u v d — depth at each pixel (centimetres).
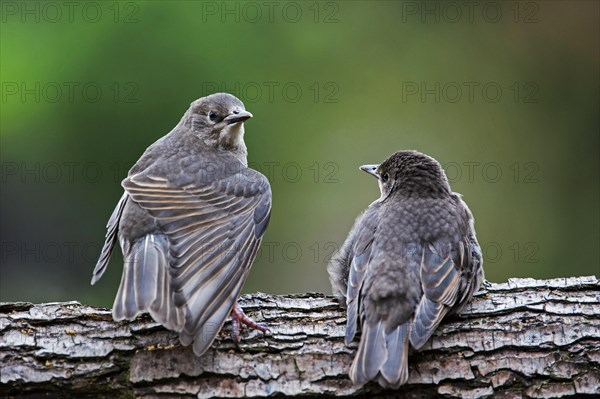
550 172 1736
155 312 812
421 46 1742
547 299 891
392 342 823
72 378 822
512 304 888
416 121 1727
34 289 1421
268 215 983
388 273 862
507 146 1741
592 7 1819
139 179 937
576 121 1773
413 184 991
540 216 1705
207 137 1083
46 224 1431
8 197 1427
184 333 809
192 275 857
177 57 1491
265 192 998
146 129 1459
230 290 863
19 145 1432
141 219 897
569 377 836
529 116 1773
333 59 1669
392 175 1025
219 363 834
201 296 843
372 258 893
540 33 1822
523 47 1814
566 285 906
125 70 1465
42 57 1448
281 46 1611
